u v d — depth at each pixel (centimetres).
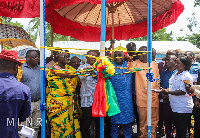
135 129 536
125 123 354
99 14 550
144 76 366
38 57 365
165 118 409
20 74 345
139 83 371
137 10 519
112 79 355
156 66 387
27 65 362
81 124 393
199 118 356
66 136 342
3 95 204
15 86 214
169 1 412
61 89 334
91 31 600
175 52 434
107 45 1188
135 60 420
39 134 366
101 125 276
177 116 345
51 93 335
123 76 357
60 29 529
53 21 480
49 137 391
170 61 389
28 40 543
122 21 582
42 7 257
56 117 334
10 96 206
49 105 333
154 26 513
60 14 504
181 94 329
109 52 491
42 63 257
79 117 381
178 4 411
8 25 498
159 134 455
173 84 344
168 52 434
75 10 509
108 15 555
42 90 258
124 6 505
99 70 268
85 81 371
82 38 588
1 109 202
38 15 342
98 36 613
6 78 215
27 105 225
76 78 361
